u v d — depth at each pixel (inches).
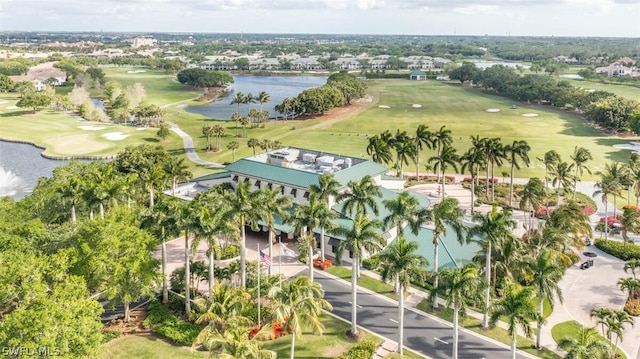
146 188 3843.5
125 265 2330.2
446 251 3159.5
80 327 1878.7
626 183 3951.8
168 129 7175.2
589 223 3666.3
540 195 3700.8
